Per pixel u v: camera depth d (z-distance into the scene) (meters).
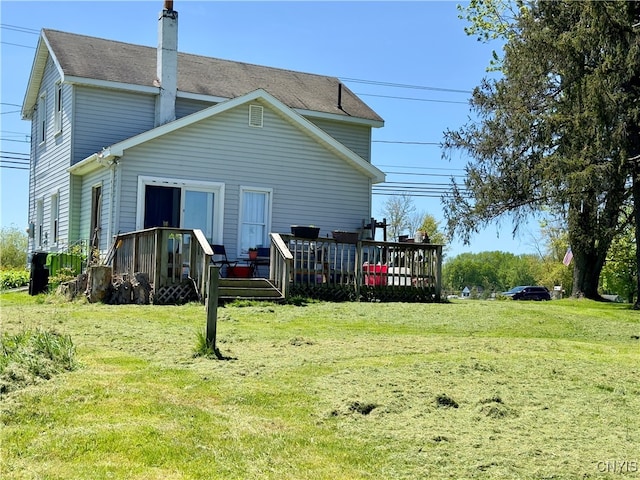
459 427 4.62
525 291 43.66
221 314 10.14
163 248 11.79
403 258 14.34
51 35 18.75
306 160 17.11
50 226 19.42
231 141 16.14
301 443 4.24
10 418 4.40
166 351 6.75
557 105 19.81
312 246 13.95
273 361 6.43
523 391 5.62
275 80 21.38
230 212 16.12
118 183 14.89
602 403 5.36
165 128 15.22
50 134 19.89
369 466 3.93
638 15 18.06
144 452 3.95
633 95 17.73
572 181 17.86
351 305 12.13
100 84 17.05
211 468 3.80
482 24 25.95
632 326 11.28
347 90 22.70
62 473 3.63
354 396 5.20
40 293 15.43
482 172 22.28
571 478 3.81
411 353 7.18
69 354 5.99
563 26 19.09
